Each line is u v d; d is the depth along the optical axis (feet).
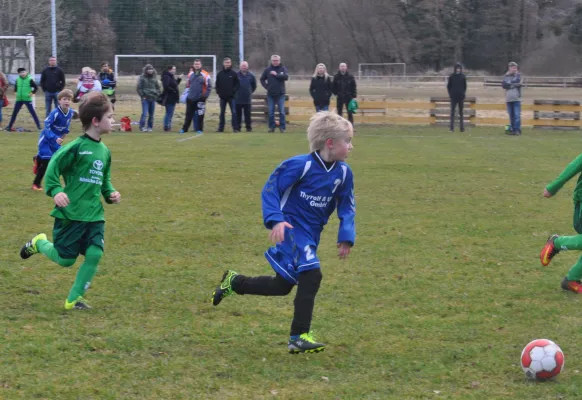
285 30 278.26
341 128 20.01
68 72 136.56
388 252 33.04
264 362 19.84
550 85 190.90
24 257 25.26
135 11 133.80
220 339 21.65
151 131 92.68
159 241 34.19
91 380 18.26
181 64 140.97
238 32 130.52
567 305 25.57
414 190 50.39
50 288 26.35
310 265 20.15
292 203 20.33
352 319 23.81
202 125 90.68
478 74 272.92
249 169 58.39
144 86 91.35
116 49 135.13
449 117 107.65
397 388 18.24
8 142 75.82
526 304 25.64
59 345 20.53
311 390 18.01
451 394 17.90
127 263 30.12
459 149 76.48
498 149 76.79
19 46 147.95
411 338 22.08
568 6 263.49
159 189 48.65
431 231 37.52
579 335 22.45
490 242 35.29
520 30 271.69
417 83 204.03
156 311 24.14
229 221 38.96
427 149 76.13
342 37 280.72
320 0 278.46
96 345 20.71
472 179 55.77
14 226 36.42
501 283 28.32
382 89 188.75
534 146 80.07
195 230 36.65
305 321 20.24
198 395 17.58
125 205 42.88
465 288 27.58
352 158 67.56
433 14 279.90
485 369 19.62
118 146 73.72
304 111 124.26
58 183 22.99
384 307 25.17
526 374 18.93
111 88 95.71
